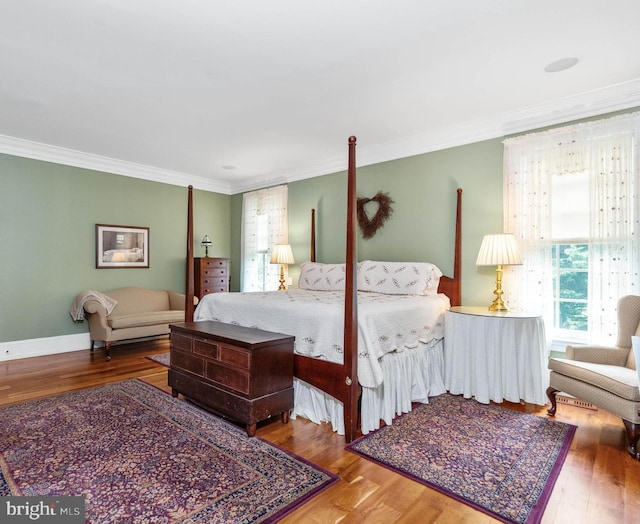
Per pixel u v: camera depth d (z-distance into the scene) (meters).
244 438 2.24
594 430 2.38
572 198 3.04
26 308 4.24
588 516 1.54
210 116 3.39
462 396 2.99
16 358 4.16
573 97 2.97
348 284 2.21
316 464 1.95
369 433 2.32
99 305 4.28
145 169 5.20
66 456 1.99
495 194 3.45
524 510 1.58
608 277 2.81
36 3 1.88
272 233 5.54
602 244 2.84
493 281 3.43
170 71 2.59
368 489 1.73
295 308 2.62
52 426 2.38
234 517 1.52
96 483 1.75
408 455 2.04
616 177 2.79
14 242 4.16
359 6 1.92
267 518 1.51
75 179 4.60
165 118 3.44
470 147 3.62
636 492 1.71
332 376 2.33
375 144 4.20
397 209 4.16
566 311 3.11
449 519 1.53
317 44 2.26
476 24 2.07
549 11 1.97
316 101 3.08
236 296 3.32
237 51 2.34
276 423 2.51
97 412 2.62
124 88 2.84
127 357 4.25
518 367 2.78
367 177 4.43
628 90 2.76
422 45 2.28
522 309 3.19
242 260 6.07
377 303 2.82
